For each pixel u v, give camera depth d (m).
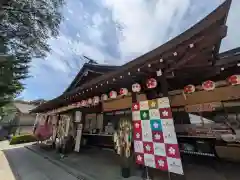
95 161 5.52
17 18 4.50
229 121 4.62
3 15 4.24
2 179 4.24
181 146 5.64
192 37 2.10
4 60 4.68
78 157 6.23
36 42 5.20
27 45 5.11
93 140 8.62
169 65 2.88
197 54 2.59
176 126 5.67
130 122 3.92
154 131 3.12
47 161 6.06
